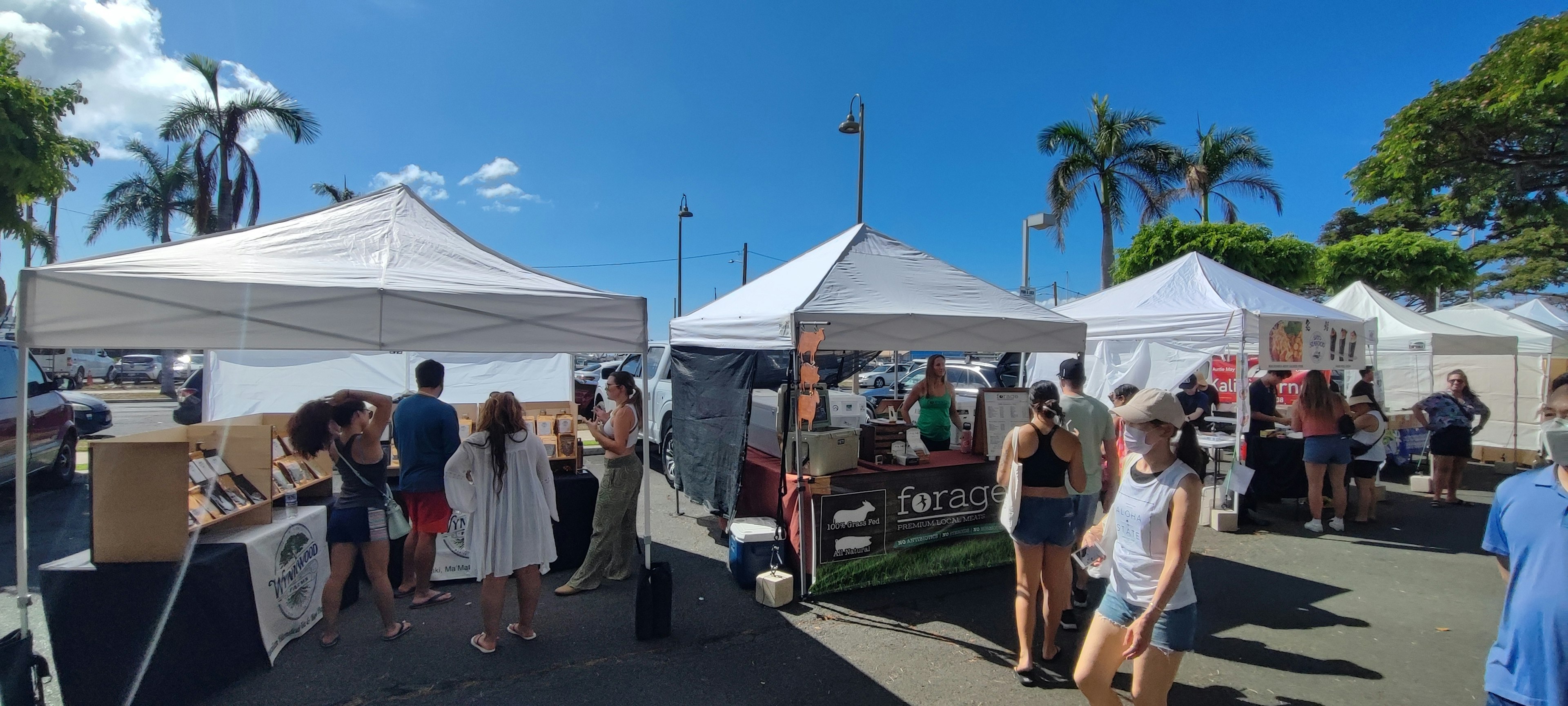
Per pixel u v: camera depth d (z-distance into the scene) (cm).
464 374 827
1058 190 1925
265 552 390
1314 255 1677
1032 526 384
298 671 383
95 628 331
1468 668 405
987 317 521
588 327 402
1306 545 650
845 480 504
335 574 408
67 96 945
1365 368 793
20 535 312
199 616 347
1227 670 402
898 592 516
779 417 527
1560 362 1045
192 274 331
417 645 418
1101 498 468
